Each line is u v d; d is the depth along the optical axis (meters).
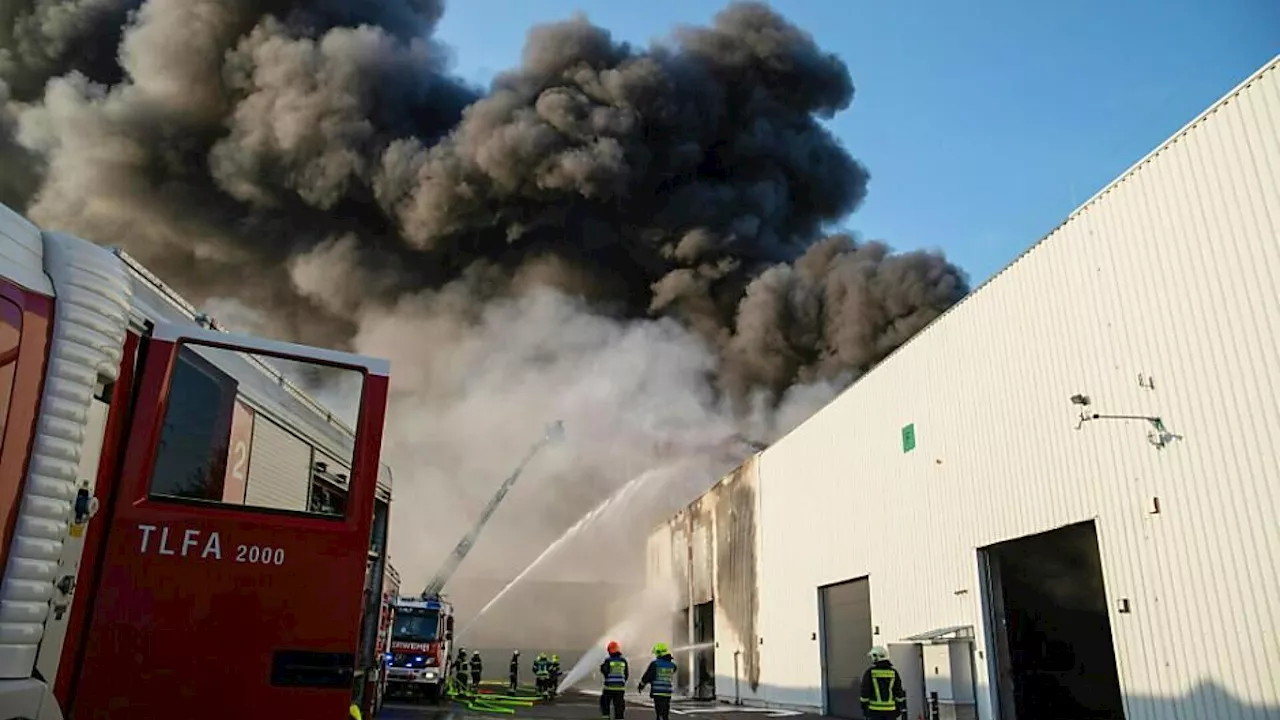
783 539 24.47
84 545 3.37
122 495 3.58
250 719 3.54
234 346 3.96
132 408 3.68
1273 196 9.55
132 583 3.53
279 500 4.21
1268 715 9.12
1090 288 12.33
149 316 3.82
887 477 18.30
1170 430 10.73
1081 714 14.35
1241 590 9.56
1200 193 10.51
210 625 3.60
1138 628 10.98
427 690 21.53
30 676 3.01
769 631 25.09
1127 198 11.71
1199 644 10.04
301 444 4.64
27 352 2.97
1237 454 9.76
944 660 15.12
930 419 16.59
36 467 2.98
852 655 19.91
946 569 15.62
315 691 3.63
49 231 3.24
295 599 3.72
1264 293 9.58
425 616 21.16
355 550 3.86
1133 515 11.21
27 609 2.94
